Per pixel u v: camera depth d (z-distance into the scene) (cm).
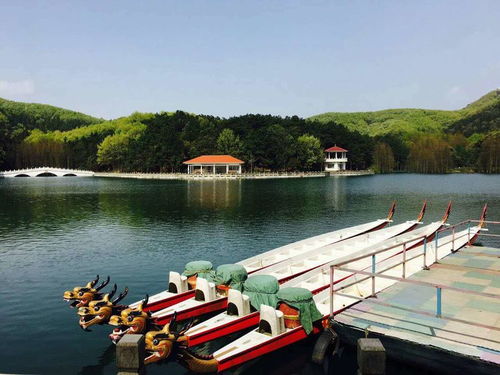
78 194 8288
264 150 15025
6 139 16612
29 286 2381
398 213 5609
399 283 1781
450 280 1812
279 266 2188
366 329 1303
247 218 5112
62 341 1652
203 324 1541
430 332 1274
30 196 7856
